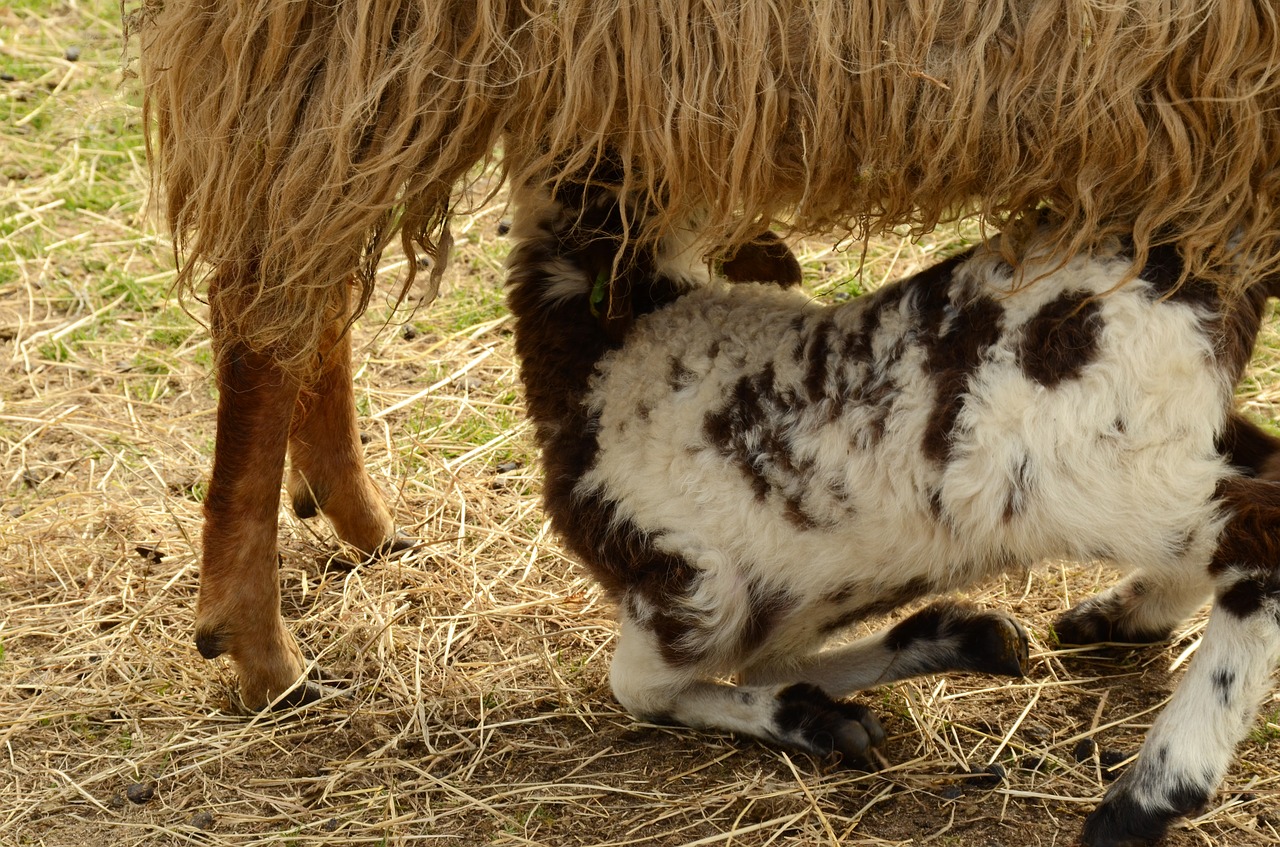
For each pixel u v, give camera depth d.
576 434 4.56
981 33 3.56
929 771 4.39
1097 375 3.80
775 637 4.48
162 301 7.31
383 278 7.58
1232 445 4.10
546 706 4.80
